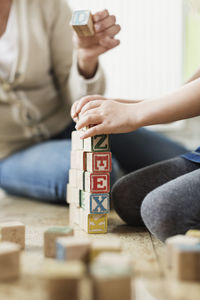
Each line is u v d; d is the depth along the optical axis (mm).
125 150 1997
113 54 2846
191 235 808
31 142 2082
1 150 2045
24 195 2018
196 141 2891
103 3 2801
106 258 644
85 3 2803
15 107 1912
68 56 1957
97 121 1043
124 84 2861
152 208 949
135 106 1035
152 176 1229
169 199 930
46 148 1902
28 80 1897
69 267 598
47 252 847
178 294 628
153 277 713
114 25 1430
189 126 2898
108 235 1092
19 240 922
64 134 2162
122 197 1216
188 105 972
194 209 912
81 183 1150
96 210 1089
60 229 885
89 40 1480
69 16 1965
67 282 561
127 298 565
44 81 1992
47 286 564
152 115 997
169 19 2816
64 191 1695
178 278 689
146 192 1207
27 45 1841
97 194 1087
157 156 2000
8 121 1934
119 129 1034
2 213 1530
